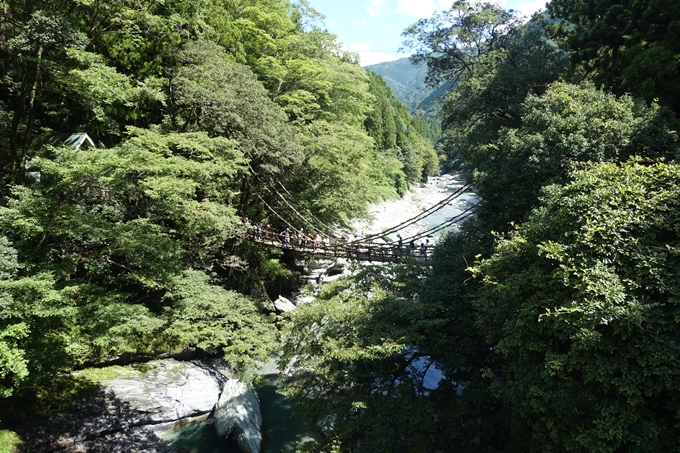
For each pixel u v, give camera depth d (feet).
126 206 49.06
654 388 21.02
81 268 51.44
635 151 36.22
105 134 65.62
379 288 44.19
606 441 21.94
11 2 44.47
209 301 45.93
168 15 63.26
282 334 47.98
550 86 49.14
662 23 52.80
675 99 48.60
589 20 64.59
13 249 33.96
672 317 22.25
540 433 24.98
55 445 38.73
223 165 49.29
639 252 24.12
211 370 54.34
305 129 77.92
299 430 46.39
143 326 38.37
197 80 56.75
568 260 25.32
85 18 53.83
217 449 42.52
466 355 35.55
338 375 36.27
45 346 33.91
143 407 45.16
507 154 42.75
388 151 201.57
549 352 25.38
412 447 31.71
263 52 87.81
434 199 210.79
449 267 43.52
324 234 73.92
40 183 44.45
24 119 57.06
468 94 68.39
